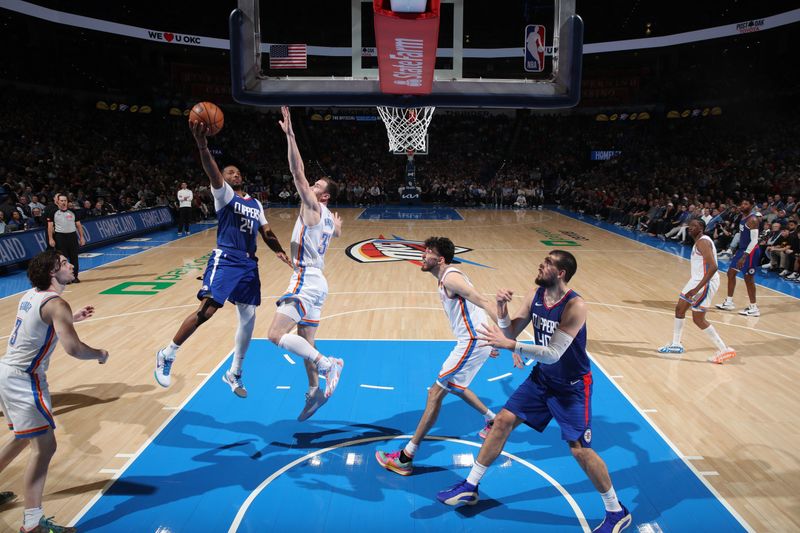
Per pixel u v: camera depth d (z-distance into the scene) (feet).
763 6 81.92
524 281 33.88
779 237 38.40
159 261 39.45
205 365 19.79
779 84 84.79
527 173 97.35
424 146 46.24
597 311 27.45
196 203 64.13
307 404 13.71
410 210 79.87
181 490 12.32
